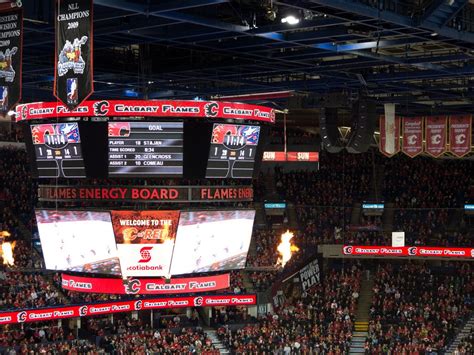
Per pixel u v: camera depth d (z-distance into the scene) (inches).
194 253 1712.6
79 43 1169.4
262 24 1571.1
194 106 1625.2
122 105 1614.2
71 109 1184.2
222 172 1688.0
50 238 1737.2
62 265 1729.8
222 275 1806.1
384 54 1947.6
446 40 1659.7
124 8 1350.9
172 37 1665.8
